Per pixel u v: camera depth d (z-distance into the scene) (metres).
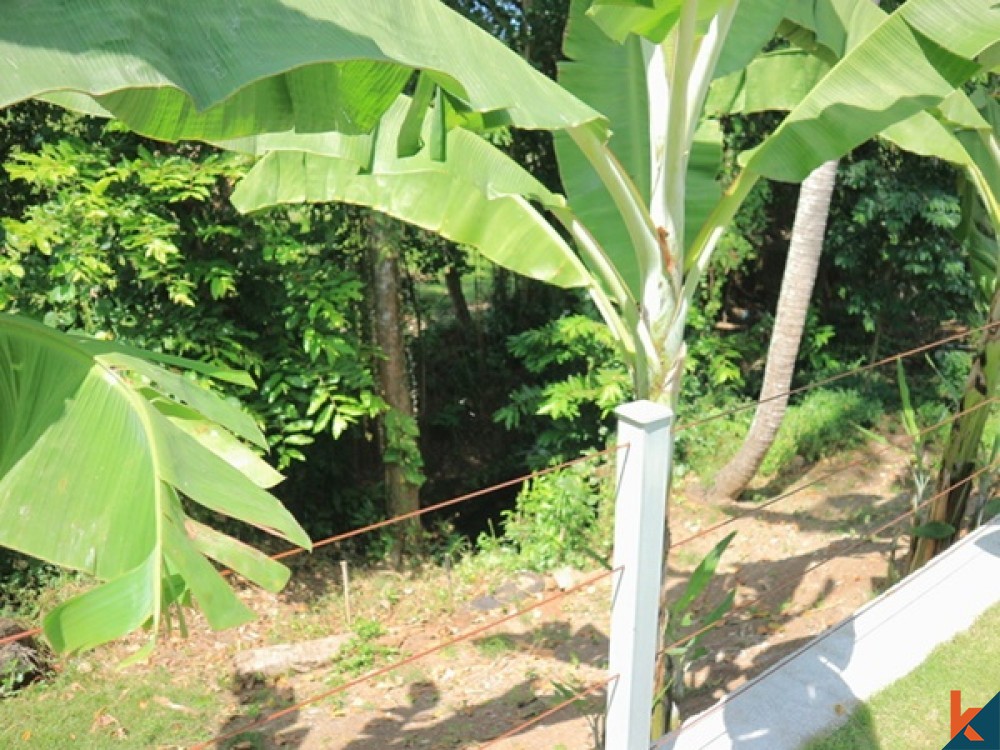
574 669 7.18
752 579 8.16
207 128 2.39
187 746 6.40
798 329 9.06
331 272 8.48
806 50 5.04
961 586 5.20
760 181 10.54
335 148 4.20
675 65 3.79
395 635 8.04
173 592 2.29
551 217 11.66
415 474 9.68
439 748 6.18
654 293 4.21
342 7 2.31
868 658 4.65
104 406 2.55
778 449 10.55
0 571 8.06
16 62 1.76
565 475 9.84
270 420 8.62
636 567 3.32
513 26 10.84
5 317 2.74
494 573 9.24
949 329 13.31
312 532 10.14
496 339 13.24
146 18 1.94
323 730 6.56
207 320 8.08
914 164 11.12
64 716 6.63
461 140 4.23
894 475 10.15
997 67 4.88
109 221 7.36
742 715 4.29
